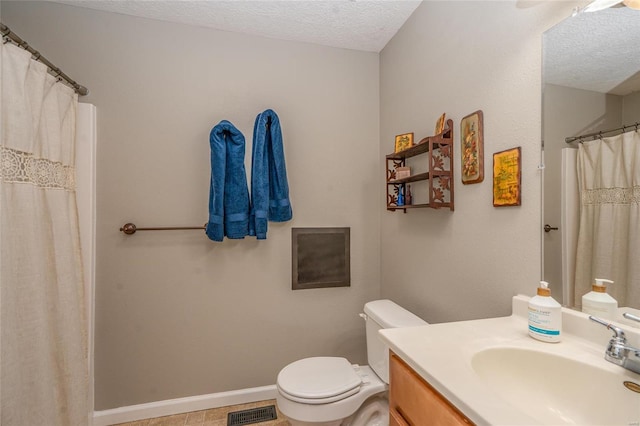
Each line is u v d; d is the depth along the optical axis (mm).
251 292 1833
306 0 1560
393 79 1873
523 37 986
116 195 1653
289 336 1896
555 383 730
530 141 962
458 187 1300
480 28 1170
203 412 1719
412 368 742
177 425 1612
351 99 2018
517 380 767
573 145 834
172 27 1733
